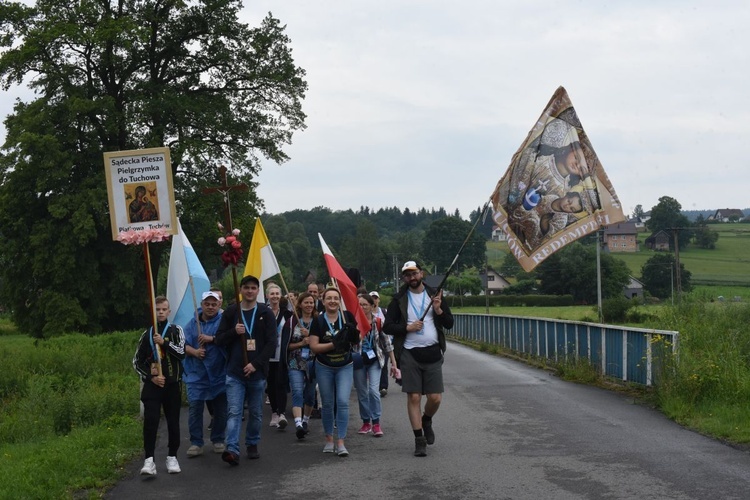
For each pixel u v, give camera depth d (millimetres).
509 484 7605
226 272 44438
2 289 40406
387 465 8688
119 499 7652
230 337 9242
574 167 10398
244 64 41219
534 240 10422
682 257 101438
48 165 36906
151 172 9117
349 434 10867
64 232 37938
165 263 45562
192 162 38188
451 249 101188
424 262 102375
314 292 13828
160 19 39188
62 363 21625
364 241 116625
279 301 11758
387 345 12680
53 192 38594
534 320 22859
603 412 11852
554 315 58406
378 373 10805
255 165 41000
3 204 38656
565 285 85250
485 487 7527
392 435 10656
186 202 38500
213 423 10008
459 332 40750
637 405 12523
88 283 38938
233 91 41562
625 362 14961
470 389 15258
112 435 10734
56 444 10664
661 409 11859
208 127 39125
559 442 9594
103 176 37656
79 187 37938
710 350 13812
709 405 11555
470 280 93812
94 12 37781
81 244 36906
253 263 13352
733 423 10203
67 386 18875
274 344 9266
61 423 13555
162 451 10141
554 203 10398
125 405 13836
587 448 9172
